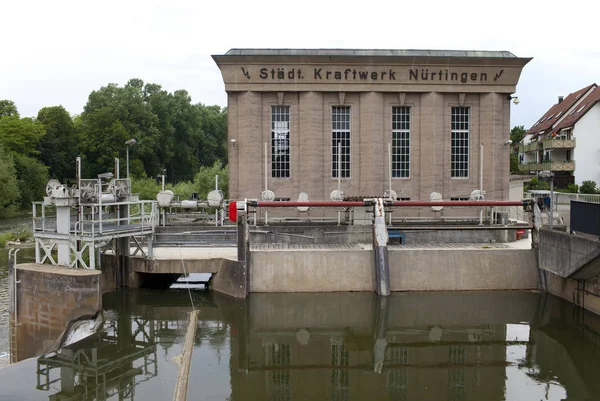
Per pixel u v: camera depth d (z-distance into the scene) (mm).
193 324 21844
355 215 32188
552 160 61875
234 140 33031
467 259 26094
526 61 33094
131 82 96438
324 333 21203
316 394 15844
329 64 32688
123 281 26156
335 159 33844
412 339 20594
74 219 26500
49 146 87562
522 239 31266
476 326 21891
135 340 20344
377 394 15875
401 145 34000
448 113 33812
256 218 31609
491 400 15375
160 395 15781
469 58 32812
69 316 20859
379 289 25203
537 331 21328
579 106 63844
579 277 22422
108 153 81875
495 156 33844
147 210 45250
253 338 20594
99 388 16266
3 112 89062
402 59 32719
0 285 28469
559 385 16422
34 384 16641
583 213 21109
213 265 25844
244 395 15688
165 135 96000
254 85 32750
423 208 33688
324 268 25719
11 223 60656
